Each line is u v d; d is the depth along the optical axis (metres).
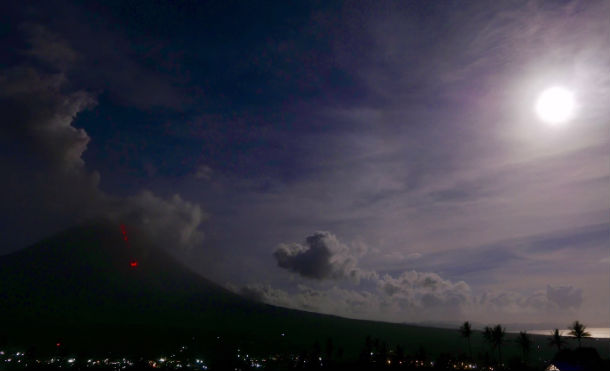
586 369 96.12
